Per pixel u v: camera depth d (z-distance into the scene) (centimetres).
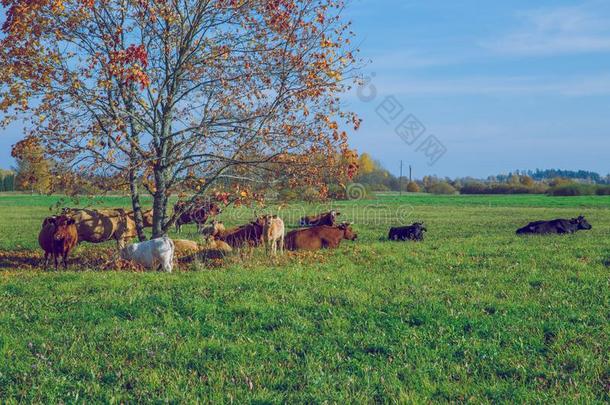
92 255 1856
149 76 1670
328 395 602
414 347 764
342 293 1073
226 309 957
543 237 2298
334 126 1619
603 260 1519
